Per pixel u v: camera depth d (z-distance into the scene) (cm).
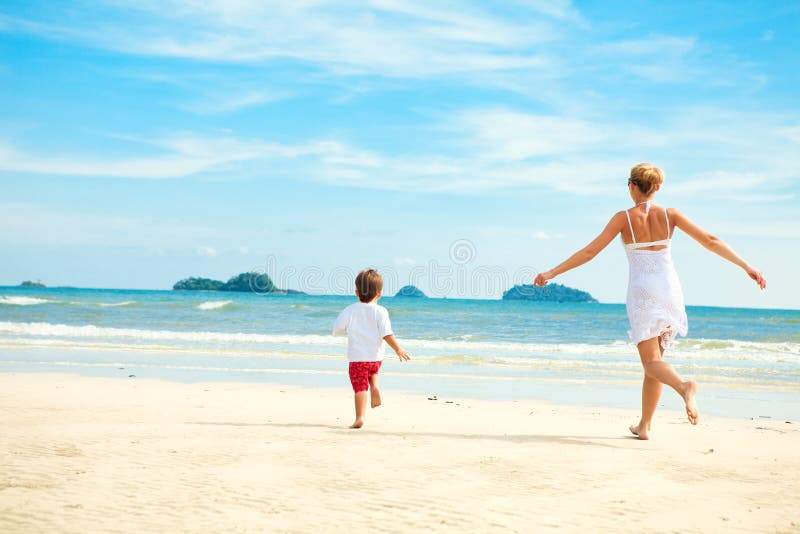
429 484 357
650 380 507
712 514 307
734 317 4825
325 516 299
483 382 1085
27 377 965
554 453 446
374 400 575
